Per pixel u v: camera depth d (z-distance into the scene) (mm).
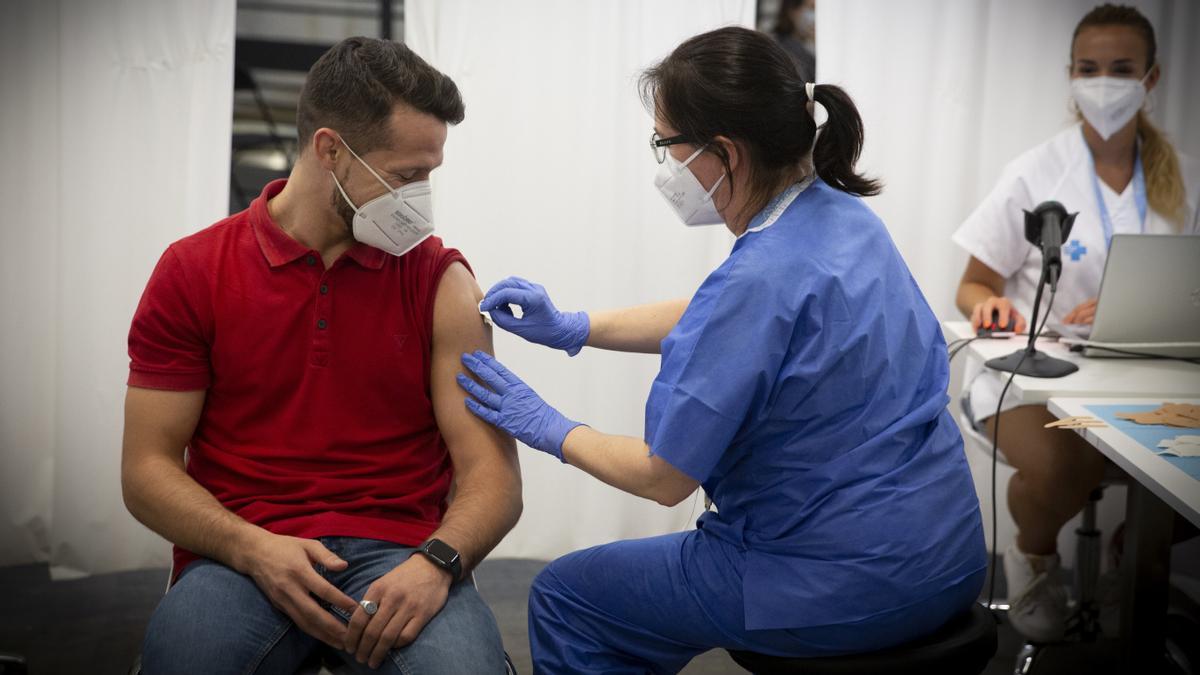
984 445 2424
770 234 1397
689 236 2781
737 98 1380
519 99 2705
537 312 1706
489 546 1499
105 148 2617
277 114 3629
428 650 1343
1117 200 2559
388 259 1548
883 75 2785
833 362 1352
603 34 2689
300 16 3557
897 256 1481
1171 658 2209
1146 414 1794
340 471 1529
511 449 1589
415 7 2678
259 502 1498
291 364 1505
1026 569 2367
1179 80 2836
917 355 1448
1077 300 2572
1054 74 2801
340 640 1357
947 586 1397
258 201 1527
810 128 1438
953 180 2822
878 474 1393
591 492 2854
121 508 2729
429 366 1594
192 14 2609
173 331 1479
